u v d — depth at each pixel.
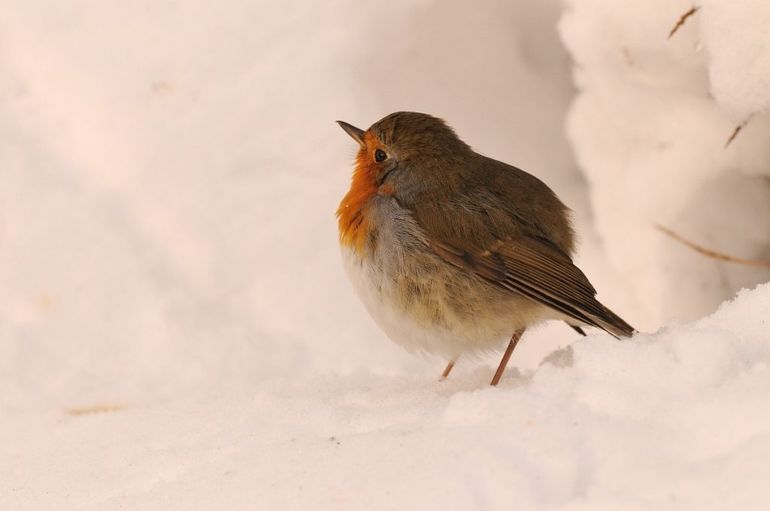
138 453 7.82
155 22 12.41
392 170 8.65
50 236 11.99
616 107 11.72
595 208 12.16
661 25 10.92
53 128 12.34
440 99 12.35
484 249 8.31
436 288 8.38
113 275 11.88
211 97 12.27
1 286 11.85
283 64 12.24
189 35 12.37
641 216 11.87
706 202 11.58
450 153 8.77
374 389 8.64
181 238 12.02
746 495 5.47
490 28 12.38
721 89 9.55
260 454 6.98
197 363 11.62
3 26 12.48
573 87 12.50
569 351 8.04
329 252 11.96
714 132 11.29
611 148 11.93
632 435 6.18
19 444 8.54
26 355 11.62
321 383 9.08
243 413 8.28
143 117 12.25
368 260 8.56
